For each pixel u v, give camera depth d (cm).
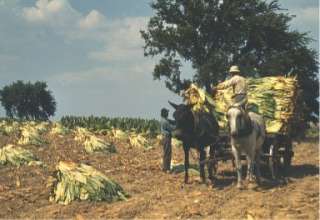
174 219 1173
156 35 4544
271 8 4622
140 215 1223
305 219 1109
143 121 4338
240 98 1494
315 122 4009
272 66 4166
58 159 2253
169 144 1886
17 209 1327
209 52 4647
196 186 1557
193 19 4556
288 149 1750
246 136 1439
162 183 1639
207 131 1569
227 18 4459
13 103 11494
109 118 4553
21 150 2095
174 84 4650
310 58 4219
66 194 1391
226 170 1875
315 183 1512
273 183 1544
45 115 11800
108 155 2434
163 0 4619
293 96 1661
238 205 1265
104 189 1404
